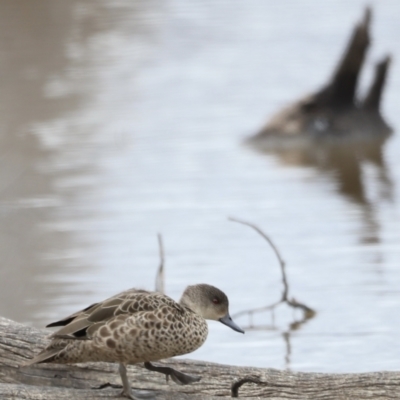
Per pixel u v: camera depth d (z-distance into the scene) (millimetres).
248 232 14000
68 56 28656
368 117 20984
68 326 5957
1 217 14711
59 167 18266
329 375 6645
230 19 33562
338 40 30453
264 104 23828
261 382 6656
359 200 15875
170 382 6711
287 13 34531
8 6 33281
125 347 5914
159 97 24625
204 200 15875
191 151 19719
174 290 11445
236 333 10336
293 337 10148
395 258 12500
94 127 21578
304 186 17016
